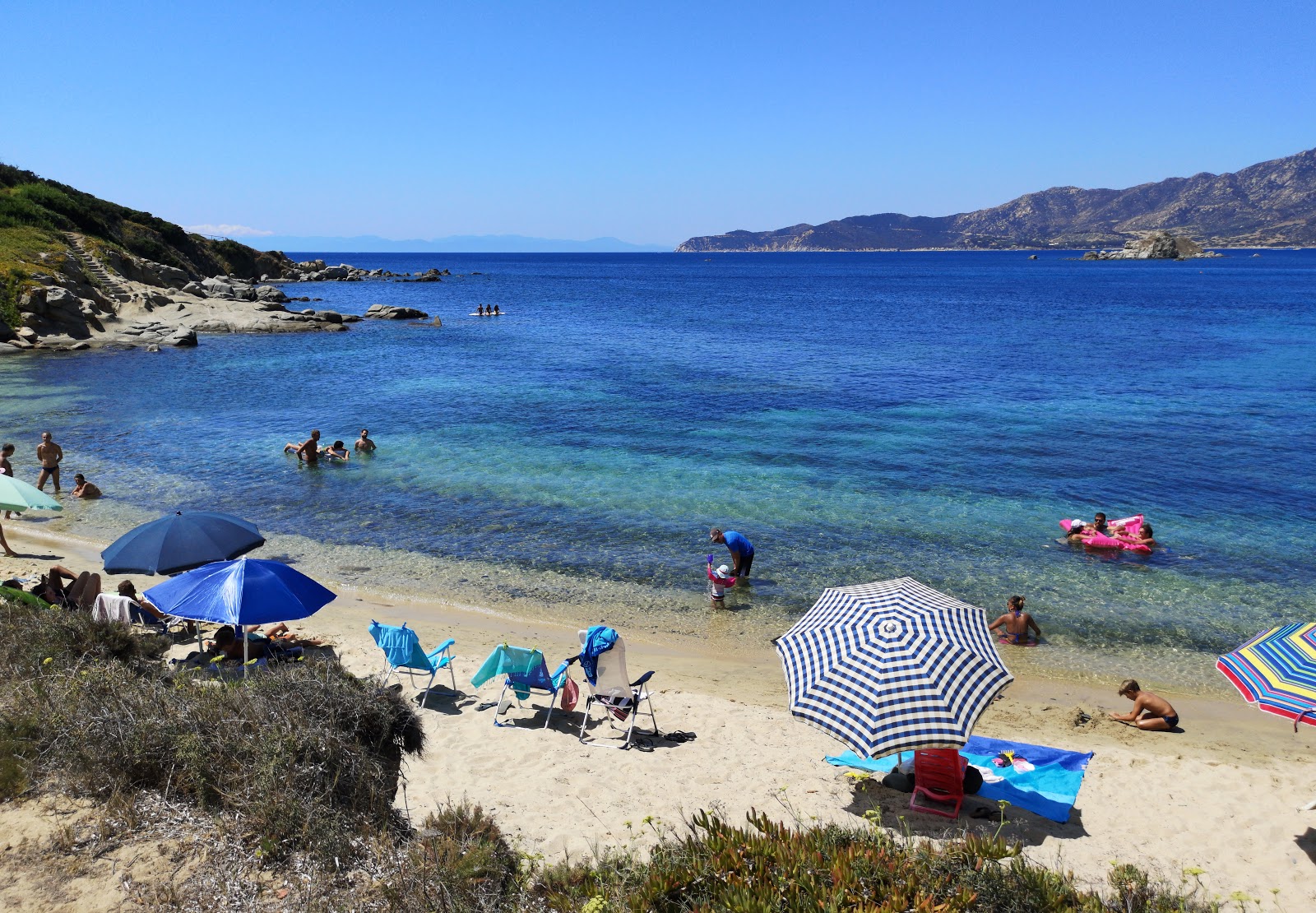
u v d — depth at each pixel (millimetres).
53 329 49281
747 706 11930
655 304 96812
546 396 35906
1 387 36344
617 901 6305
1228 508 21062
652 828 8375
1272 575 16969
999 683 8492
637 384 39125
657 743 10680
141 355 46812
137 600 13961
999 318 74625
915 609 9281
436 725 10844
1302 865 8320
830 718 8383
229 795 7141
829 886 6395
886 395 36469
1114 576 16969
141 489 22125
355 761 7992
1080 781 9727
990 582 16609
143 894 6020
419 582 16516
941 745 7961
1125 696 12102
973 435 28734
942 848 7355
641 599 15914
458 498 21734
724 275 196125
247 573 10836
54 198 71125
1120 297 103250
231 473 23797
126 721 7812
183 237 91000
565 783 9414
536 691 11633
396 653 11312
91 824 6785
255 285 102812
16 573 15805
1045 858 8250
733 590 16297
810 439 28156
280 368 43094
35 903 5832
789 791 9500
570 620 14977
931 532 19375
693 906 6145
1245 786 9969
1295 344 53562
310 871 6445
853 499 21719
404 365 44844
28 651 10008
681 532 19344
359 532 19219
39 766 7512
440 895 6320
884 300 102375
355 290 113125
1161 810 9367
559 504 21234
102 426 29344
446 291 117125
